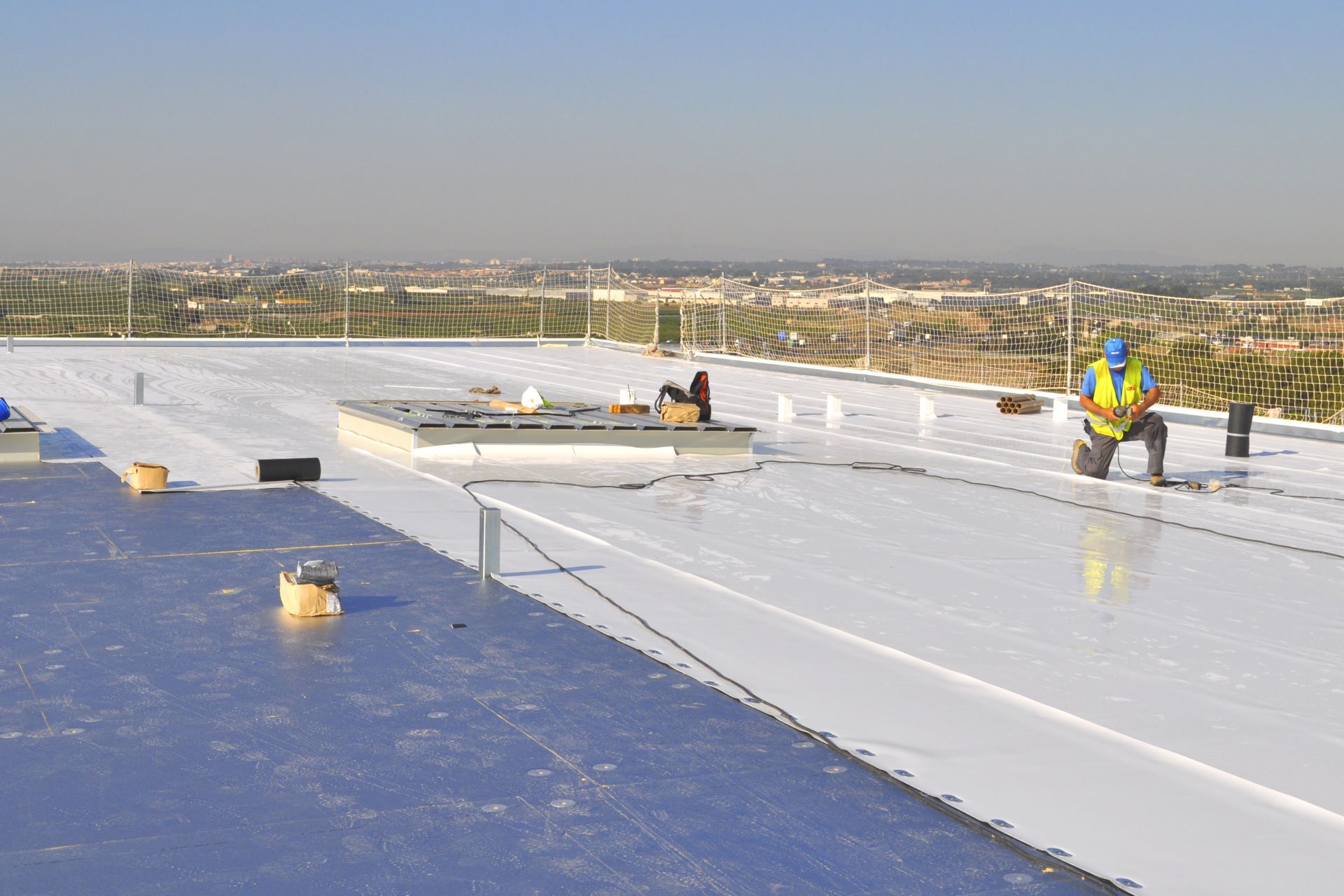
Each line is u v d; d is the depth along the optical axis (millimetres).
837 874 3824
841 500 10672
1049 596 7488
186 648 5922
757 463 12836
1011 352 23203
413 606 6758
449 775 4496
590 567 7820
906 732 5055
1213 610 7258
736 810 4262
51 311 30516
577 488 10852
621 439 12953
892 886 3754
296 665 5695
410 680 5527
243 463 11531
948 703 5426
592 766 4613
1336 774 4727
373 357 26625
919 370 24156
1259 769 4758
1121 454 14383
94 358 24031
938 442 15047
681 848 3971
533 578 7480
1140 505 10836
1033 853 3973
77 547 7953
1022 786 4531
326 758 4625
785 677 5730
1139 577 8062
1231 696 5645
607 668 5773
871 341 25969
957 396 21312
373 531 8672
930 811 4289
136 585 7039
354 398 17938
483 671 5676
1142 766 4746
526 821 4133
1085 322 21922
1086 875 3840
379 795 4309
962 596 7422
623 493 10664
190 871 3730
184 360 24266
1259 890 3785
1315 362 19500
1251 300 20391
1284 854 4023
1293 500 11281
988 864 3910
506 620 6535
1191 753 4906
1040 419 18016
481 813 4188
